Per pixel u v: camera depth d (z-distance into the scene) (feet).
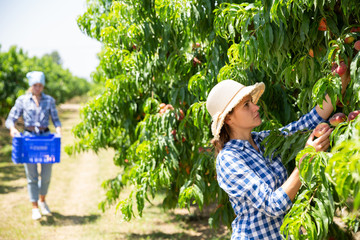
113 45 11.02
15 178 24.22
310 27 5.75
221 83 5.74
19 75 42.63
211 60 8.25
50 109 16.33
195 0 8.05
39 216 16.33
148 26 9.31
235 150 5.57
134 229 15.51
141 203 9.46
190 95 9.60
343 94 5.50
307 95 6.30
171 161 9.69
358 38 5.30
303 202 4.87
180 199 8.43
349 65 5.19
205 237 14.48
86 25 12.03
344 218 10.59
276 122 7.52
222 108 5.61
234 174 5.31
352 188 3.33
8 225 15.58
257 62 6.14
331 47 5.10
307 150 4.57
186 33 9.25
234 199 5.60
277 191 5.07
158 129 10.09
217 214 9.86
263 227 5.40
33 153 15.43
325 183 4.52
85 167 27.99
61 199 19.47
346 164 3.36
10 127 15.70
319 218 4.73
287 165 6.53
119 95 11.29
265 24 5.69
